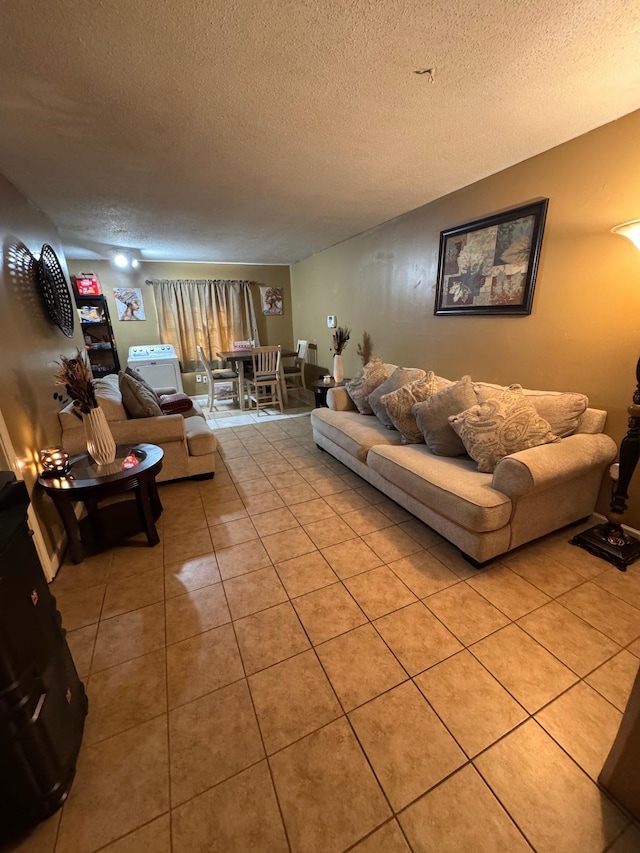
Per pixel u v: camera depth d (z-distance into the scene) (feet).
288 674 4.53
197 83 4.87
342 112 5.68
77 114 5.52
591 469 6.54
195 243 14.78
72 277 15.70
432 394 8.72
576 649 4.73
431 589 5.86
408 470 7.30
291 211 10.93
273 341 22.45
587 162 6.60
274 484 9.86
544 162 7.27
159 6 3.60
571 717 3.94
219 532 7.67
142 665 4.71
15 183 7.71
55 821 3.23
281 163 7.52
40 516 6.46
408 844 3.04
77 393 6.70
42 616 3.38
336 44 4.22
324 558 6.73
